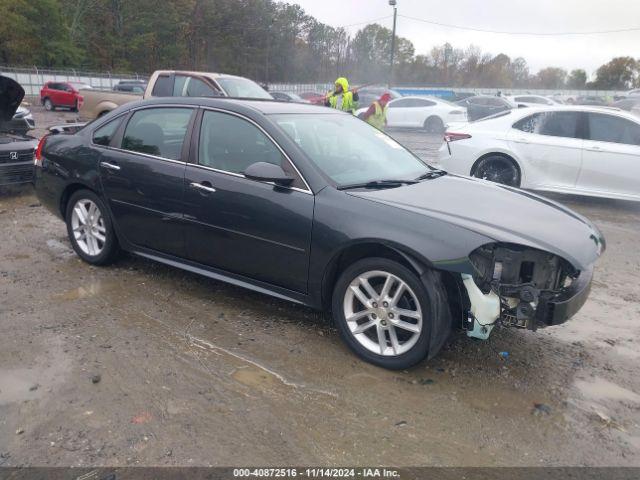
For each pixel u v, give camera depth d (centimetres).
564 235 343
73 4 6191
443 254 320
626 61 9150
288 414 301
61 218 536
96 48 6191
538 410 313
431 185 414
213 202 409
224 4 7006
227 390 321
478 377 346
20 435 278
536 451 279
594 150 819
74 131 545
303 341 384
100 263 511
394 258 345
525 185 870
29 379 327
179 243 442
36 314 412
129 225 473
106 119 500
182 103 448
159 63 6612
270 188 385
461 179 456
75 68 5703
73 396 311
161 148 450
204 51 6981
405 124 2219
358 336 361
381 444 280
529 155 858
